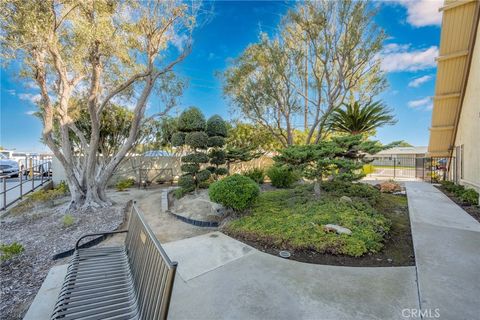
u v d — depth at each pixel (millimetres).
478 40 6383
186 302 2006
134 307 1596
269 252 3061
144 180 10234
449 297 1923
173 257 2912
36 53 4453
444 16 6746
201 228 4398
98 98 6387
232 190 4359
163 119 10078
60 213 5141
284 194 6047
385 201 5523
